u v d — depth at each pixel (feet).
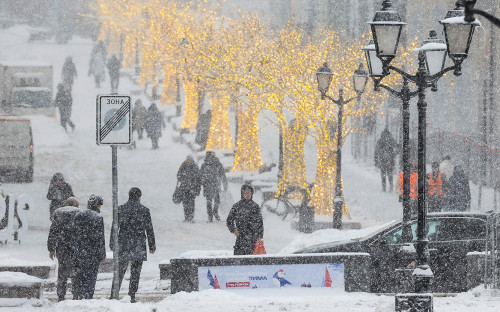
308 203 235.61
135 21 526.16
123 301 138.31
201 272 136.77
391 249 142.51
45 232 225.76
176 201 246.06
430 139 318.65
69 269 139.03
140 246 138.41
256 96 263.49
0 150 301.22
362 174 324.80
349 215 239.91
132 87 554.46
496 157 283.18
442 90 340.59
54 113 425.69
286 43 258.57
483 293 133.59
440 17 347.36
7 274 134.10
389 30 112.88
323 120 242.78
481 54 298.35
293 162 262.88
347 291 136.77
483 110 287.48
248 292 136.36
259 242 155.33
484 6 295.07
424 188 106.42
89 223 132.36
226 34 296.30
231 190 292.20
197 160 342.44
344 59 262.67
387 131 289.94
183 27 332.19
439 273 141.59
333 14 417.69
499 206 257.34
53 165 338.13
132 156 361.30
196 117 402.11
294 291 136.56
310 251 145.79
